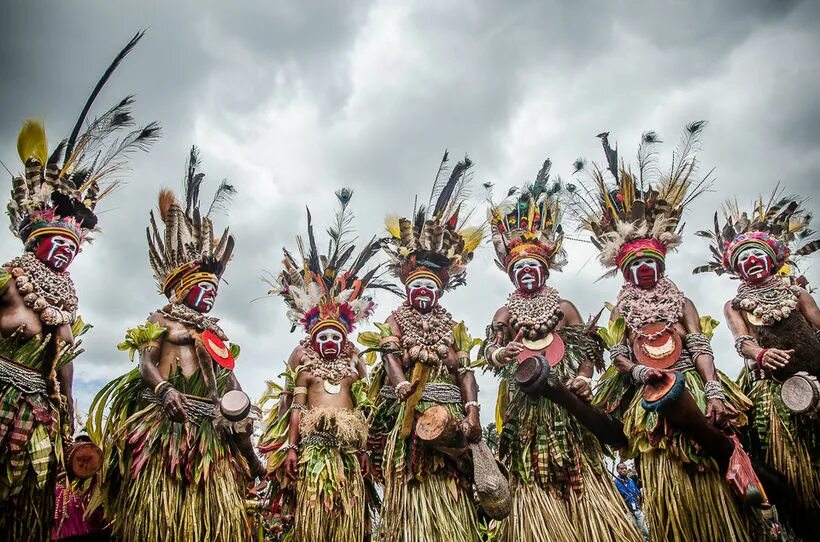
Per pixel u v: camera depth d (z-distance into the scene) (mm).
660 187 5449
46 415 4504
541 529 4816
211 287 5453
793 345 4984
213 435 5117
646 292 5199
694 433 4613
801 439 4852
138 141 5430
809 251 5719
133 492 4805
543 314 5332
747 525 4637
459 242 5914
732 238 5641
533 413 5164
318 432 5918
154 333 5117
